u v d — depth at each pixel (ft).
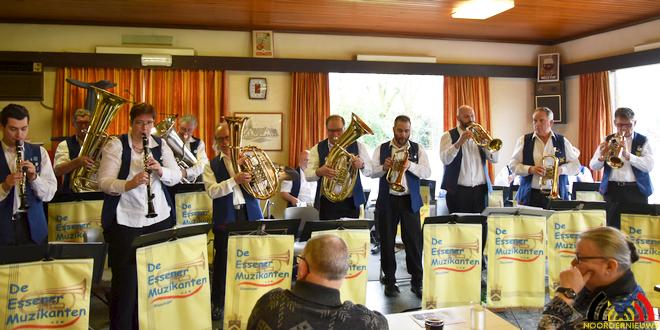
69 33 22.54
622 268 6.40
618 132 16.29
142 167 11.08
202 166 17.38
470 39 26.53
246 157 12.87
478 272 12.41
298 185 20.81
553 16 22.03
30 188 11.71
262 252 10.78
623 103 24.23
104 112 14.16
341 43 25.03
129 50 22.66
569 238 13.28
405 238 15.71
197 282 10.00
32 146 11.91
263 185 13.26
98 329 13.05
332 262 5.75
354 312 5.72
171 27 23.30
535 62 27.32
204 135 23.36
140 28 23.08
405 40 25.79
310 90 24.41
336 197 14.73
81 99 22.34
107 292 12.53
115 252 10.77
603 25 23.72
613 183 16.92
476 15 21.36
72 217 14.65
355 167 14.44
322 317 5.58
